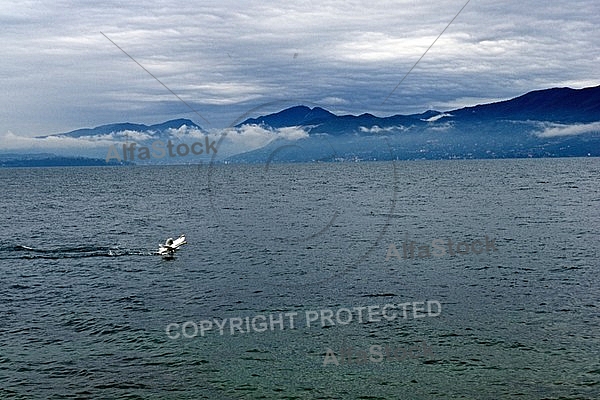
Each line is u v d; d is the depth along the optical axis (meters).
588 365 23.06
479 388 21.41
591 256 42.88
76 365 24.08
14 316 31.19
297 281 34.47
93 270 42.50
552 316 28.88
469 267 39.16
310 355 24.28
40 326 29.27
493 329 27.05
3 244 54.00
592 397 20.59
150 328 28.27
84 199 100.56
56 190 128.38
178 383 22.17
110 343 26.44
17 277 40.88
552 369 22.84
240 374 22.69
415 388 21.42
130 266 43.12
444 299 31.70
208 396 21.12
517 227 57.44
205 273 37.69
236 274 36.31
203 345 25.67
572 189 108.25
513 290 33.53
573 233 53.78
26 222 70.44
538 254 43.69
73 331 28.36
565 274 37.38
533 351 24.55
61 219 72.38
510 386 21.48
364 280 35.22
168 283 36.66
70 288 37.22
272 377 22.39
